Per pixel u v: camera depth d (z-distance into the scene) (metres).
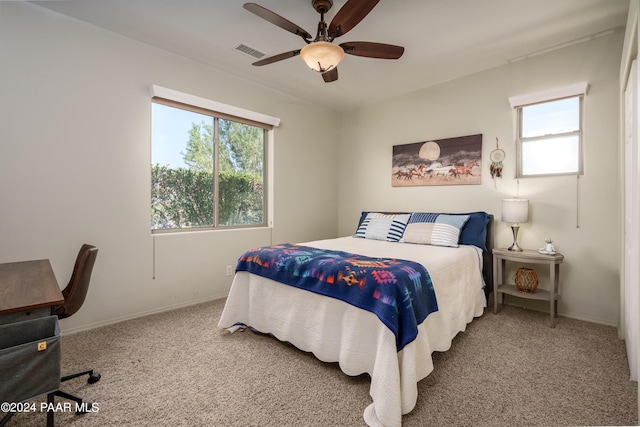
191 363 2.00
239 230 3.62
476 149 3.41
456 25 2.50
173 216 3.15
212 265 3.37
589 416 1.50
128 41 2.74
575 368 1.94
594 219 2.73
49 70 2.35
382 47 2.19
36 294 1.36
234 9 2.34
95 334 2.44
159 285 2.97
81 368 1.93
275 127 3.96
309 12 2.33
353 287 1.78
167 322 2.70
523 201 2.87
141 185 2.85
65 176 2.44
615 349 2.19
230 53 3.03
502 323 2.70
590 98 2.74
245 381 1.80
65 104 2.43
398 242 3.31
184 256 3.15
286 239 4.12
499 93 3.25
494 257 2.96
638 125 1.33
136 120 2.80
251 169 3.82
